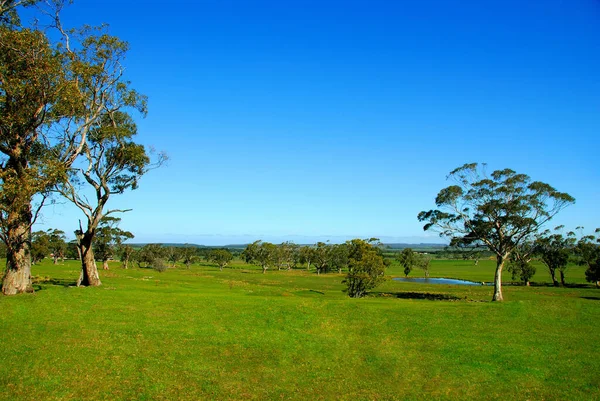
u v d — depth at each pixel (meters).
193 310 32.84
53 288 39.78
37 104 32.84
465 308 38.12
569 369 21.83
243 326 28.83
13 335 22.89
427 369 21.52
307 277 113.19
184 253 155.38
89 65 39.03
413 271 161.12
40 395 15.94
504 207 53.31
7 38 30.33
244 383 18.66
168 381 18.25
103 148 45.78
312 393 17.98
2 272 59.12
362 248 60.81
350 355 23.56
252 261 177.88
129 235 110.50
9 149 32.19
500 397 18.00
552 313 37.06
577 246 100.94
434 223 59.50
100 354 20.92
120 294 38.56
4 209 30.86
